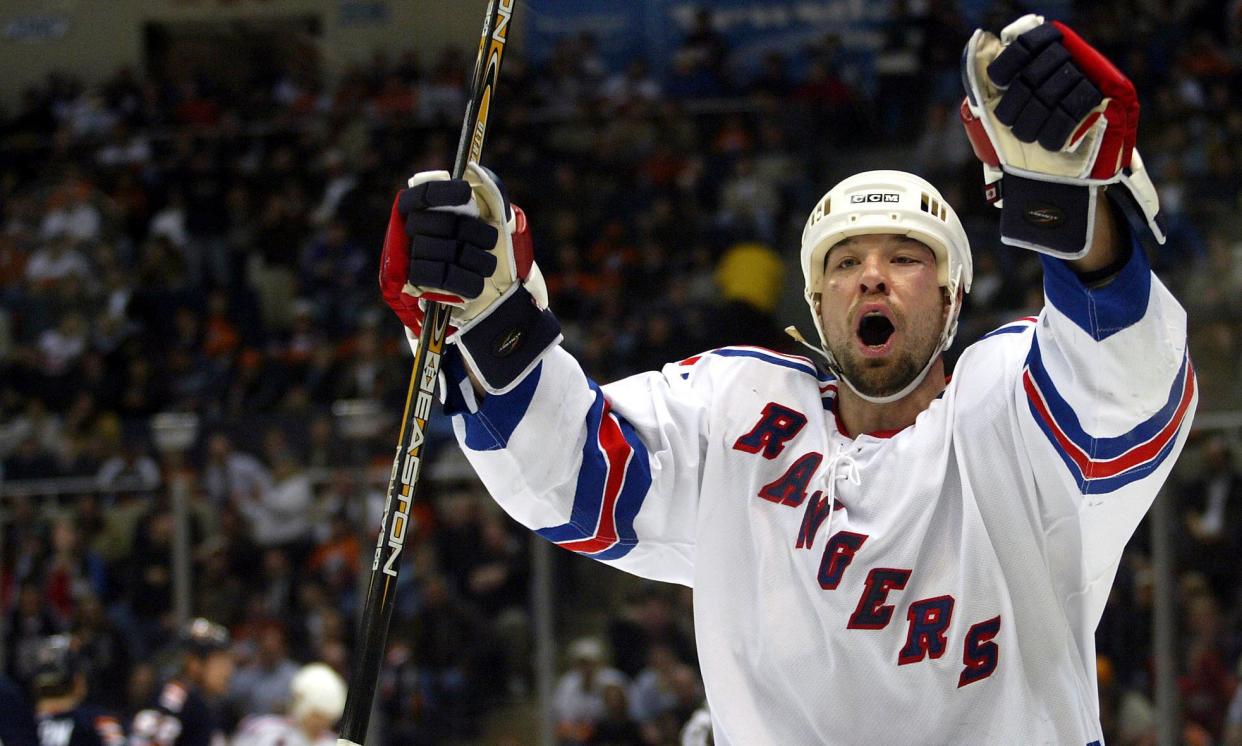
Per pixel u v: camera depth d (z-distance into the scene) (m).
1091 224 3.49
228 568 12.47
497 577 11.89
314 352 20.55
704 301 18.95
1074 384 3.72
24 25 29.42
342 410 12.48
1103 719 10.91
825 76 22.83
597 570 11.84
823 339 4.21
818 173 21.78
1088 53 3.42
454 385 4.11
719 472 4.17
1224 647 10.75
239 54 29.00
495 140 22.45
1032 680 3.93
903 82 22.77
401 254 3.96
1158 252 17.36
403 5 27.69
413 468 4.00
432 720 11.78
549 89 24.16
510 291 4.00
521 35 25.70
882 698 3.96
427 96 25.38
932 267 4.10
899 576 3.93
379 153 24.08
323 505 12.38
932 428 4.03
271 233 23.66
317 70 27.86
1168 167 18.95
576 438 4.11
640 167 21.86
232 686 12.33
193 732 11.10
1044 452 3.86
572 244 21.17
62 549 12.76
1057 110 3.38
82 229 23.47
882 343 4.07
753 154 21.66
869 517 4.00
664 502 4.23
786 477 4.12
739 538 4.13
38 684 10.21
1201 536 10.88
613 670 11.64
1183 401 3.74
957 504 3.97
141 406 20.73
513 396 4.05
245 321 22.27
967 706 3.93
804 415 4.21
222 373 21.16
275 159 24.64
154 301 22.20
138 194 24.59
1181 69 22.02
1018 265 17.89
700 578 4.15
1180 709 10.75
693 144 22.17
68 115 26.72
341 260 22.86
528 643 11.79
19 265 22.91
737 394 4.26
